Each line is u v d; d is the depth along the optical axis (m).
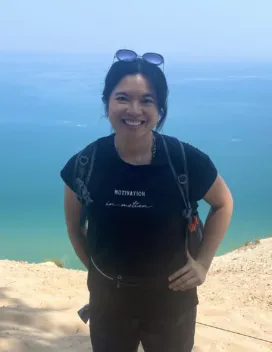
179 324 2.76
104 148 2.62
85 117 96.94
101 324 2.82
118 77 2.54
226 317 5.77
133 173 2.52
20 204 33.97
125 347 2.84
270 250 9.62
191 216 2.59
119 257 2.61
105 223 2.58
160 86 2.55
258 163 51.25
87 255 2.97
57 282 6.96
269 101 136.50
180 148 2.56
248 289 7.11
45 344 4.43
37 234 25.27
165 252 2.59
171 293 2.69
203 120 91.12
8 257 20.95
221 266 9.00
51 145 66.25
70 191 2.81
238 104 126.69
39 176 45.38
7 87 173.38
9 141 70.12
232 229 25.64
